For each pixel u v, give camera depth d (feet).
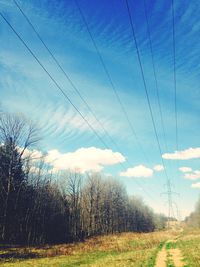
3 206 146.30
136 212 422.41
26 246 143.64
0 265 81.05
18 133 141.08
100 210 290.97
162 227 535.60
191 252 95.91
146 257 88.33
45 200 191.21
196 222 401.90
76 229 229.25
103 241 184.85
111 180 339.57
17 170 149.07
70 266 78.89
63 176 232.32
